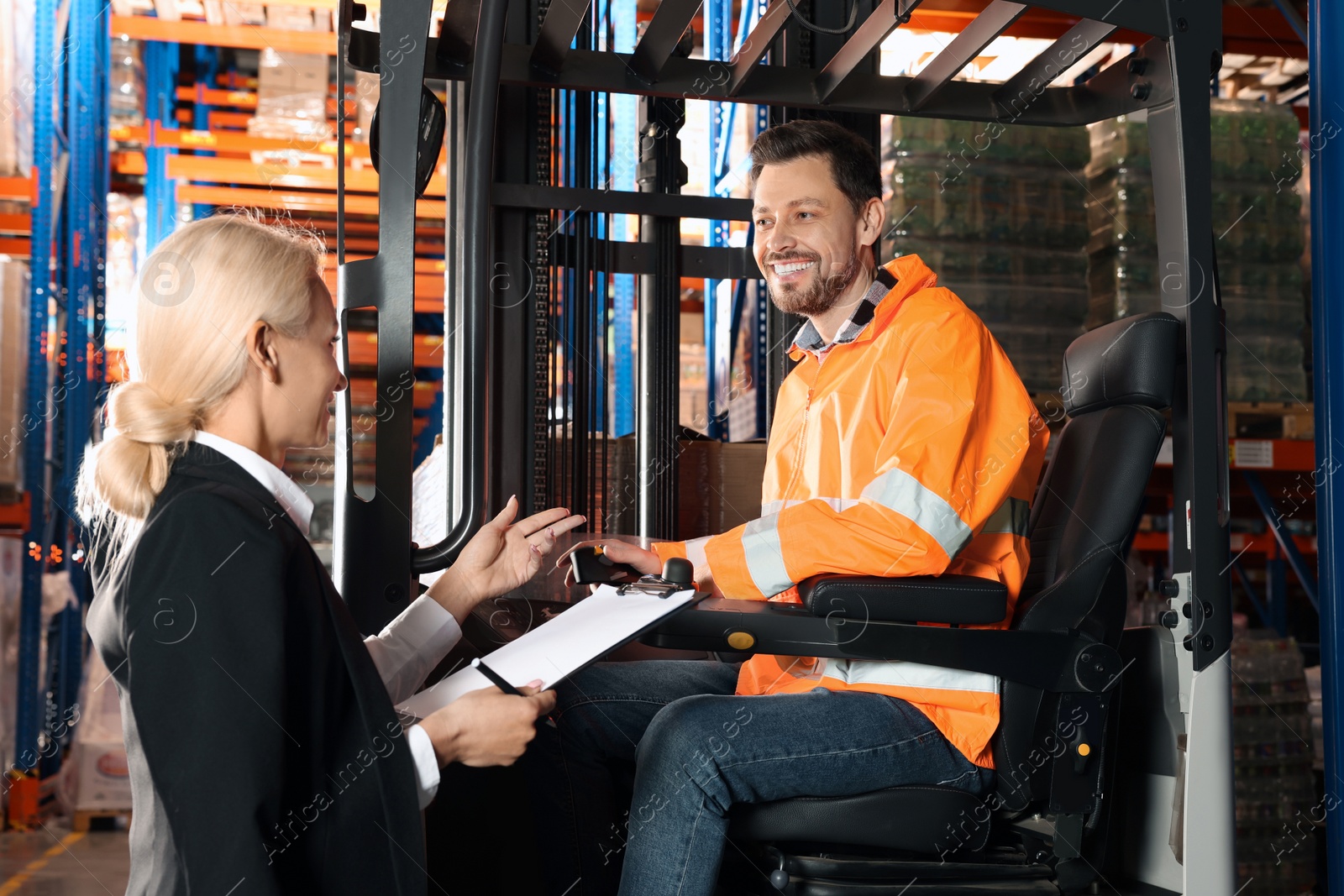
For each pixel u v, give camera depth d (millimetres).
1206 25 1747
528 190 2555
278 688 1109
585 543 1738
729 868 1687
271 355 1302
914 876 1592
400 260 1729
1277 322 3473
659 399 2711
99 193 4367
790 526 1646
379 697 1212
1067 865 1641
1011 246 3242
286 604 1155
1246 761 3047
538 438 2627
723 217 2633
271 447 1350
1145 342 1739
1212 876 1687
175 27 4426
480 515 1773
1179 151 1735
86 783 3609
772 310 2928
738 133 3701
